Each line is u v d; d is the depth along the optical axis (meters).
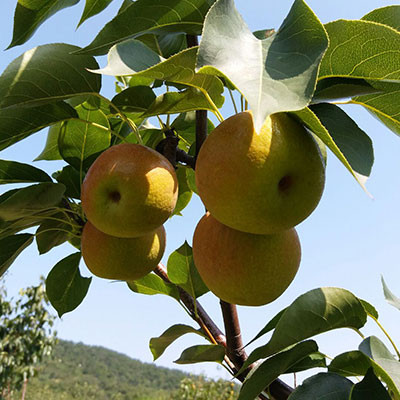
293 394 1.34
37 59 1.59
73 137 2.19
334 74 1.26
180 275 2.12
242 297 1.40
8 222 1.95
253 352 1.41
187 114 2.30
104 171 1.49
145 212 1.48
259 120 0.85
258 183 1.12
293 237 1.44
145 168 1.49
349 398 1.33
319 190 1.22
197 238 1.47
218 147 1.16
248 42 1.02
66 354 74.12
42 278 13.58
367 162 1.20
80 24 1.90
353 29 1.17
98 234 1.75
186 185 2.40
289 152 1.14
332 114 1.32
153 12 1.48
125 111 2.01
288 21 1.06
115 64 1.25
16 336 12.88
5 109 1.71
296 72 0.94
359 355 1.48
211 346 1.76
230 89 1.57
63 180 2.16
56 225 2.14
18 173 2.06
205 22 0.97
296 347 1.44
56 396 36.62
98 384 64.56
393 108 1.42
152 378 74.12
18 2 1.67
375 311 1.68
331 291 1.46
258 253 1.35
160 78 1.32
